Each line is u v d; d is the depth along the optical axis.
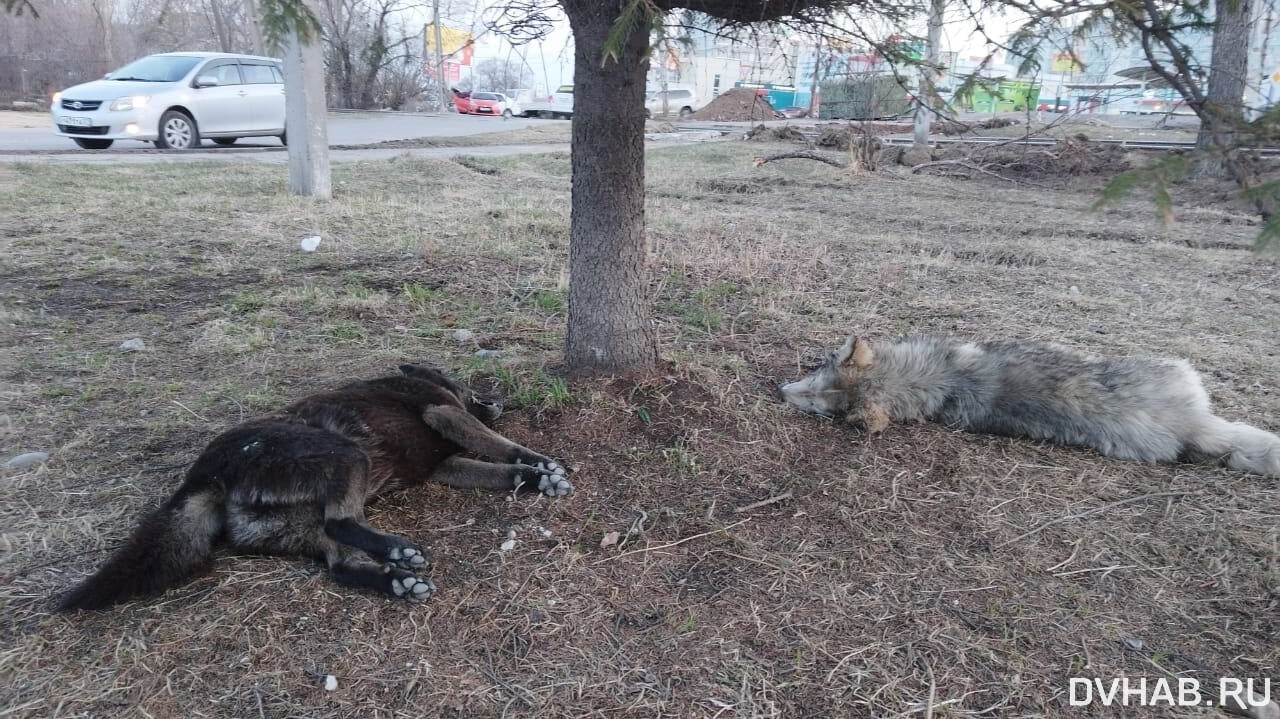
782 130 22.00
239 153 15.67
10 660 2.57
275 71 17.31
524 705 2.50
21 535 3.23
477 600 2.96
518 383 4.60
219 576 3.04
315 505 3.07
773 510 3.62
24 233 8.00
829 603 3.03
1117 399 4.26
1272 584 3.22
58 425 4.20
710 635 2.83
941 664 2.74
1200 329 6.31
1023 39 2.70
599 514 3.53
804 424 4.45
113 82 15.71
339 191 11.41
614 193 4.14
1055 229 10.46
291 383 4.80
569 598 2.99
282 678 2.56
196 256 7.52
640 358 4.46
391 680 2.58
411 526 3.44
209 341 5.43
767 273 7.48
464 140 21.25
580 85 3.97
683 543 3.35
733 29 3.69
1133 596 3.14
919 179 15.30
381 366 5.06
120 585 2.78
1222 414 4.74
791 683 2.63
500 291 6.74
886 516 3.63
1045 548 3.44
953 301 6.93
